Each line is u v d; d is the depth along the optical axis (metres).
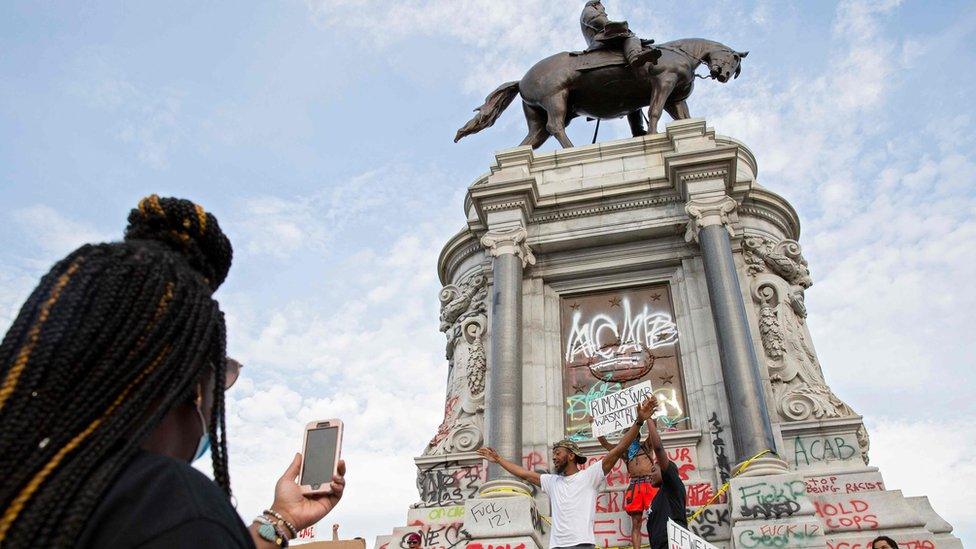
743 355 11.01
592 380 12.51
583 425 12.10
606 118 16.23
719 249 12.03
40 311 1.46
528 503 10.37
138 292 1.56
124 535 1.21
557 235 13.44
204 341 1.63
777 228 14.22
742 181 13.59
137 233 1.88
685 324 12.55
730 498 9.91
